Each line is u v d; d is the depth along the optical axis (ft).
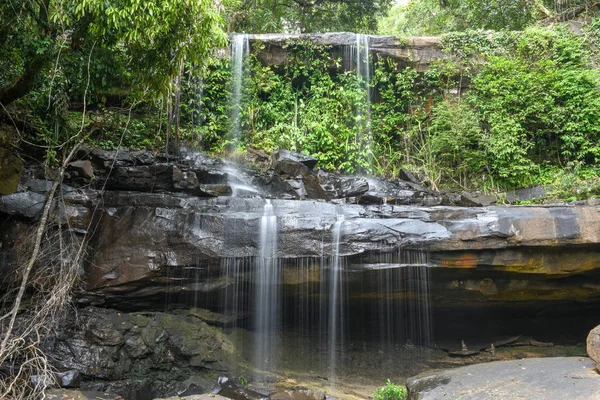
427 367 33.58
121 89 42.16
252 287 31.22
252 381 30.14
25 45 26.63
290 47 52.49
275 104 52.08
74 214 29.89
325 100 51.80
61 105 32.78
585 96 48.21
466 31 53.21
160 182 34.12
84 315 28.71
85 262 29.81
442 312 35.19
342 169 50.01
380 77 53.21
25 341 24.26
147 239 30.09
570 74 49.14
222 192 34.86
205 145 49.14
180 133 46.73
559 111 48.21
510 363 24.29
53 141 31.81
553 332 37.17
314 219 30.76
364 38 52.80
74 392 24.70
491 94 51.01
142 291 30.04
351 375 32.12
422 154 50.75
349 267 30.42
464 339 37.01
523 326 37.19
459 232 30.35
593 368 21.56
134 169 33.94
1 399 21.86
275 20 66.39
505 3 65.10
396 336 34.12
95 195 31.09
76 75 29.63
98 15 25.09
